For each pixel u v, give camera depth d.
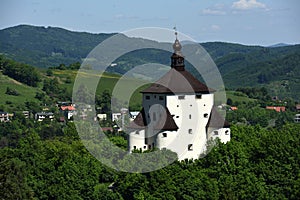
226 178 95.19
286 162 104.81
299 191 89.81
